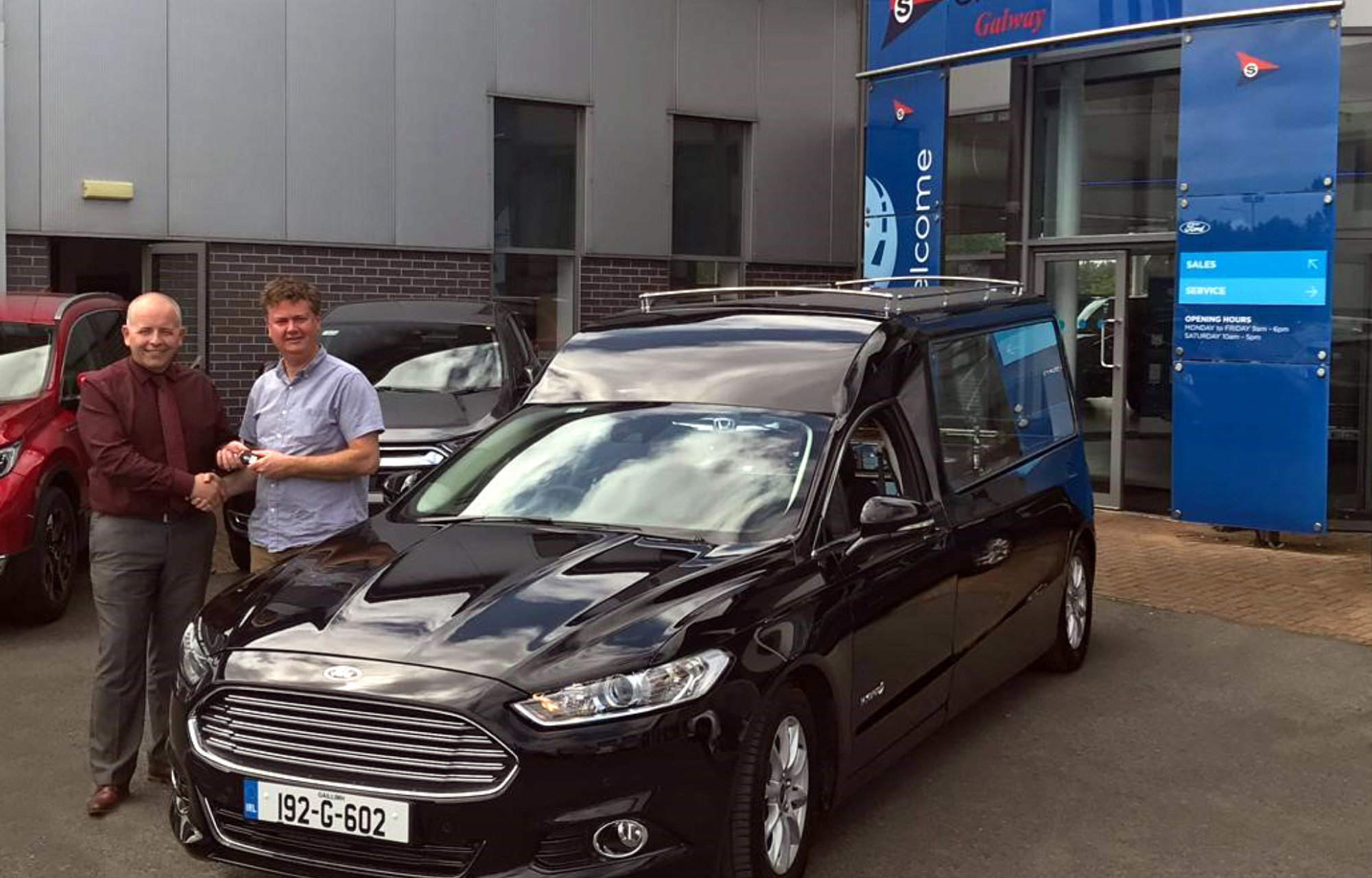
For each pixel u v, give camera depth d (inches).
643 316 235.6
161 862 180.5
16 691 258.7
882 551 190.5
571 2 546.6
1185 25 407.8
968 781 211.5
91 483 195.0
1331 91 385.1
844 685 174.7
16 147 438.0
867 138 508.4
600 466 199.6
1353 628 309.6
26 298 353.1
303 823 147.9
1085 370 490.9
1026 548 241.6
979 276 522.9
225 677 153.2
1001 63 505.0
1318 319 390.6
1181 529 445.4
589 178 557.0
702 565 169.8
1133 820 195.5
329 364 202.8
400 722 145.6
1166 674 272.7
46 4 440.5
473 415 356.2
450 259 526.0
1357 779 213.9
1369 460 434.3
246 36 477.4
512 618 155.9
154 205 463.2
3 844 186.2
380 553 181.2
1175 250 465.1
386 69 506.3
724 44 589.0
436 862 144.9
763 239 608.7
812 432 195.2
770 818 160.1
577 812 142.9
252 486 207.8
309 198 493.0
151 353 192.9
